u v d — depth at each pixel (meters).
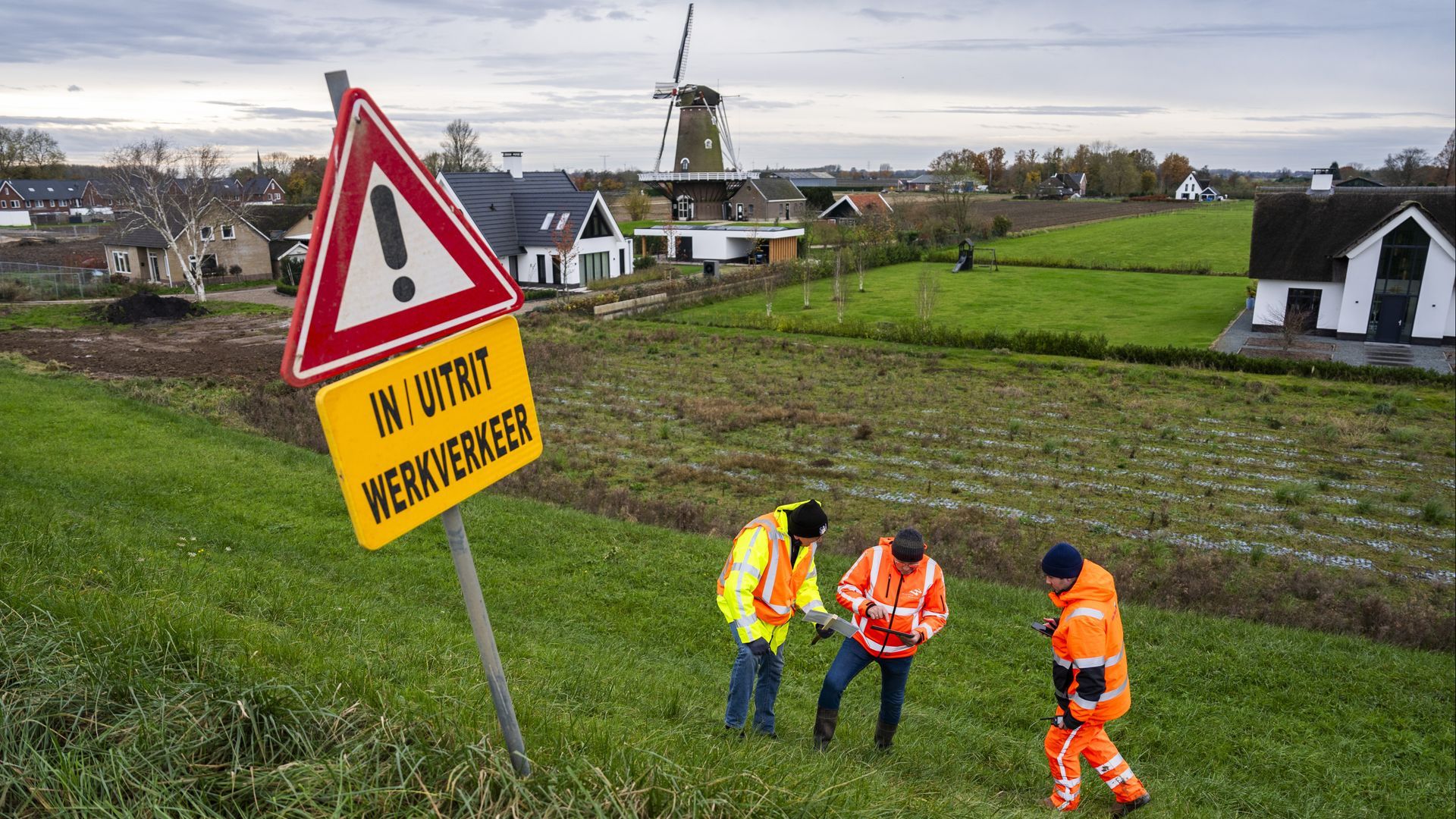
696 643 9.41
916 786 4.81
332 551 10.66
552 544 11.98
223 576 7.91
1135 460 20.91
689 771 3.12
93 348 30.56
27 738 2.75
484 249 2.76
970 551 15.12
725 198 77.25
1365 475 19.91
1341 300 38.34
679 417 24.33
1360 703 9.27
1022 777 6.33
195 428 17.38
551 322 39.19
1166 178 181.00
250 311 40.97
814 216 84.69
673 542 12.65
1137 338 37.84
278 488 13.04
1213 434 23.11
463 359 2.71
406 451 2.50
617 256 56.62
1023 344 34.28
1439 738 8.67
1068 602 5.56
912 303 47.41
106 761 2.72
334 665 4.39
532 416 3.02
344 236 2.28
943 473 19.80
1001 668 9.38
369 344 2.38
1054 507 17.75
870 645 5.71
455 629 7.60
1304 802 7.12
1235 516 17.34
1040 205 129.88
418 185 2.52
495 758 2.75
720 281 50.56
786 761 3.93
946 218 80.12
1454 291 36.09
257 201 100.19
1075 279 56.78
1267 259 39.44
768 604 5.49
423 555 10.98
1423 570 15.01
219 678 3.38
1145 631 10.66
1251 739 8.31
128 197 51.62
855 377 29.80
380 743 2.90
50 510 9.40
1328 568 15.03
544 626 9.02
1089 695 5.36
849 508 17.48
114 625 3.96
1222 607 12.67
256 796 2.62
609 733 3.78
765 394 27.05
